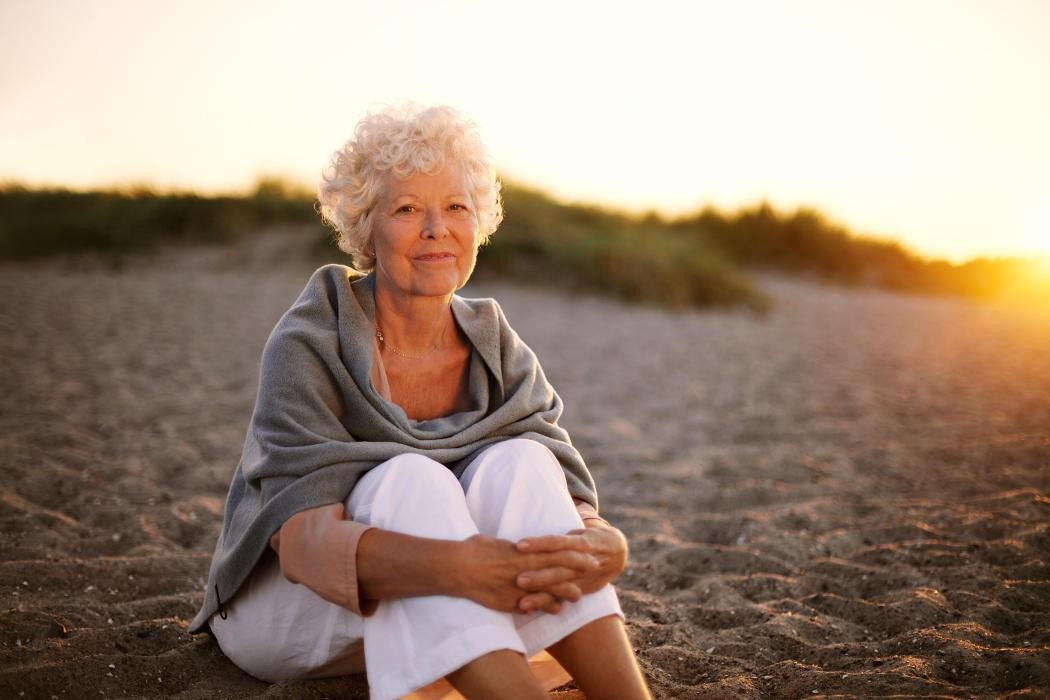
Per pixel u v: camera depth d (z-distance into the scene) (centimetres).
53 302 927
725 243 1716
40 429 452
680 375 722
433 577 166
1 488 358
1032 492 377
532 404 216
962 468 432
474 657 162
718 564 307
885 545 323
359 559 170
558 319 1027
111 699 203
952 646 228
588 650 173
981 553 304
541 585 166
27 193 1598
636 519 363
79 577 274
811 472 430
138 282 1141
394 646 170
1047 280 1786
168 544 318
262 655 205
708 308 1216
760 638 243
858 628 252
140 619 249
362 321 205
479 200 206
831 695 209
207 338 778
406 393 213
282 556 180
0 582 264
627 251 1244
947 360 835
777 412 579
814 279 1653
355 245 210
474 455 206
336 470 186
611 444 495
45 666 208
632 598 277
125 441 450
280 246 1359
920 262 1794
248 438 209
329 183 205
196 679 214
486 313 218
